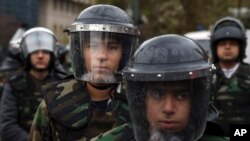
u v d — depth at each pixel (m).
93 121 3.97
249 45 11.56
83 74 3.92
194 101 2.77
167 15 27.25
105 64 3.86
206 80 2.79
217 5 27.62
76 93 4.02
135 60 2.82
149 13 26.80
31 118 6.13
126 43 3.90
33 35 6.49
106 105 4.00
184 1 27.25
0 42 29.03
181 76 2.69
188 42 2.82
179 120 2.77
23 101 6.14
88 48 3.88
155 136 2.80
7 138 6.07
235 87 6.53
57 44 6.88
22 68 6.52
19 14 42.91
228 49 6.75
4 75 8.98
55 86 4.09
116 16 3.90
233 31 6.73
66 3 51.53
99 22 3.84
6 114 6.09
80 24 3.87
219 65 6.81
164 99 2.75
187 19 27.48
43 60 6.38
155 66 2.73
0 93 9.11
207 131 3.00
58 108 4.00
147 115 2.80
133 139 3.14
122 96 3.97
